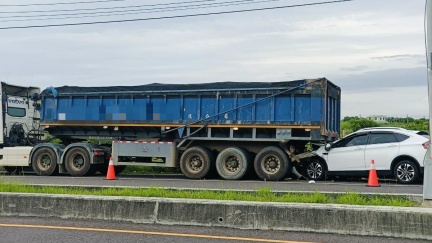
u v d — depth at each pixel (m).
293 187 14.40
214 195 10.05
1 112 21.22
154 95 19.91
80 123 20.98
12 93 22.06
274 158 18.11
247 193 10.46
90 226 9.00
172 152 19.50
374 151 16.61
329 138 18.50
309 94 17.92
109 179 18.20
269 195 9.98
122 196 9.76
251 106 18.59
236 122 18.72
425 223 7.92
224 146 19.30
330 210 8.41
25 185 11.55
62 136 21.80
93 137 21.30
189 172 19.05
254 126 18.47
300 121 17.97
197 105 19.30
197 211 9.03
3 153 21.11
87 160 20.16
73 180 17.69
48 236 8.24
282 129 18.14
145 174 21.69
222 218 8.89
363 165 16.78
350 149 17.08
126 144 20.06
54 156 20.53
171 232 8.50
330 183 16.47
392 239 7.95
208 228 8.81
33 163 20.73
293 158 17.95
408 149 16.03
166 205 9.21
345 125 31.89
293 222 8.56
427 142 15.87
